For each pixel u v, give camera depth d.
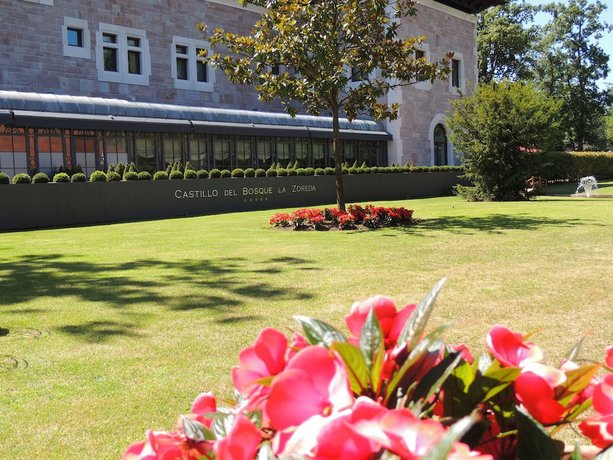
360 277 7.59
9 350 4.67
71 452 3.01
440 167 30.16
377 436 0.73
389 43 13.88
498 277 7.39
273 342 1.11
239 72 14.26
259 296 6.54
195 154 25.28
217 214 20.45
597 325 5.06
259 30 14.50
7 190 16.77
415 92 34.78
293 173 24.06
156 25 27.02
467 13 38.69
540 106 23.69
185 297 6.55
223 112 26.52
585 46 51.75
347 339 1.12
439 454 0.68
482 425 0.99
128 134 23.17
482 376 1.03
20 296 6.79
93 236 13.66
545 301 6.02
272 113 28.61
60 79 23.88
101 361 4.39
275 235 12.92
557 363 4.09
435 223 14.68
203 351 4.60
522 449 0.97
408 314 1.12
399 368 1.02
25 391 3.81
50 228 16.80
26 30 22.91
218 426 1.16
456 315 5.52
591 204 20.55
